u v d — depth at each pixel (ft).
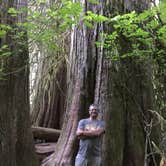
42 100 50.03
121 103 30.30
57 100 49.85
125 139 30.09
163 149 28.35
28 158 30.81
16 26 28.17
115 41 28.73
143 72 30.27
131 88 30.32
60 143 33.35
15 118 30.07
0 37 26.53
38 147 40.96
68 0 23.82
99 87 31.32
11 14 26.68
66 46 45.34
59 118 49.78
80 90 32.65
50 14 23.85
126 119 30.30
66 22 24.31
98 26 31.71
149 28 25.55
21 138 30.53
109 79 30.55
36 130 43.98
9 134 29.48
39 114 50.03
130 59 30.17
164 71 29.19
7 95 29.63
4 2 28.50
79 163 26.08
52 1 30.60
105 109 30.35
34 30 26.05
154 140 29.35
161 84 29.84
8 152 29.25
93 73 32.24
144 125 30.22
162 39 24.85
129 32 25.67
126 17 24.48
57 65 48.75
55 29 25.49
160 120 27.53
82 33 33.19
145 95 30.37
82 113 32.32
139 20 24.39
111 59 29.84
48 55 47.83
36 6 34.58
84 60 32.76
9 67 29.40
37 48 47.14
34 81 50.67
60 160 32.14
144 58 28.37
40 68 49.78
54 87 49.67
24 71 30.94
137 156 29.71
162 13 23.98
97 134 25.99
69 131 32.63
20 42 27.37
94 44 31.99
